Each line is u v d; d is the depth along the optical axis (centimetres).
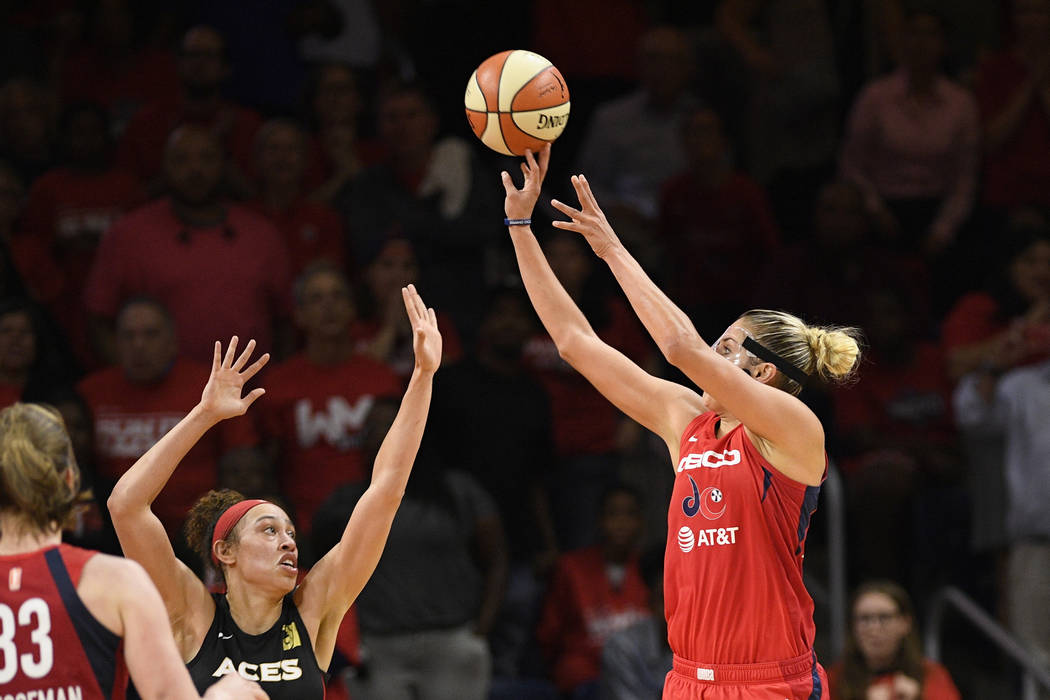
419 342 1592
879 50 4091
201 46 3388
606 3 4003
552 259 3266
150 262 2978
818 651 3075
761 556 1501
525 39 4153
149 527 1491
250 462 2669
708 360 1431
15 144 3378
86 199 3250
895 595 2575
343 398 2875
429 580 2653
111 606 1201
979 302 3306
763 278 3359
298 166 3291
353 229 3328
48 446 1227
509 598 2945
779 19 3978
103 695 1199
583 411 3188
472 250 3331
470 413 3008
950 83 3709
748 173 3962
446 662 2642
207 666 1547
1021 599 2906
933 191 3684
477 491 2883
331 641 1628
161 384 2795
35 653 1190
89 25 3641
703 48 4006
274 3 3753
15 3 3688
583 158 3766
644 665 2766
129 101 3662
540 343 3194
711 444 1550
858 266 3338
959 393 3145
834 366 1566
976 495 3083
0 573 1198
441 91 4062
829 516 2914
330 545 2612
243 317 3002
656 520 3200
